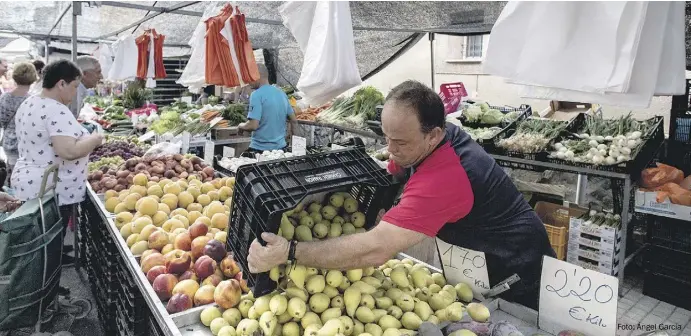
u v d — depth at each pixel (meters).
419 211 1.59
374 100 6.43
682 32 1.87
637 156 3.43
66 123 3.39
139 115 7.54
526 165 4.19
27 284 2.59
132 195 2.93
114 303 2.92
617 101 1.86
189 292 1.87
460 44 8.93
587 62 1.70
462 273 1.99
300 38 3.38
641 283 3.70
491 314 1.87
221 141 6.18
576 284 1.64
